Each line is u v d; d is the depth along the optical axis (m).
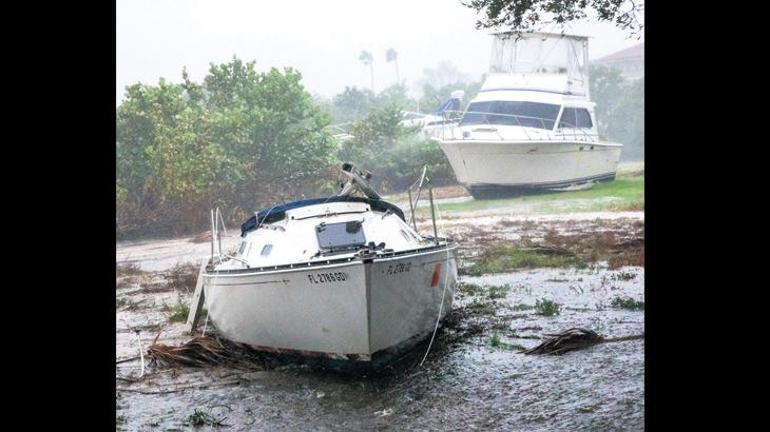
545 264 18.31
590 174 32.06
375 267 9.77
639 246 20.34
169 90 33.00
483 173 30.31
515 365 10.30
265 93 34.12
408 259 10.32
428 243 11.97
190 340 12.58
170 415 9.32
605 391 9.03
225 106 35.09
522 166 30.02
